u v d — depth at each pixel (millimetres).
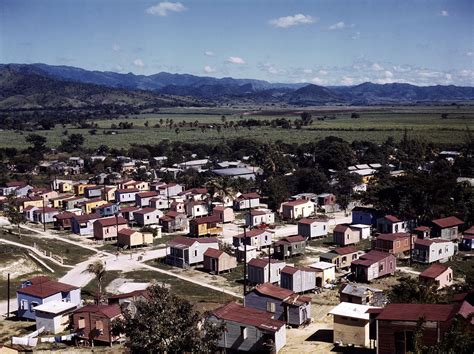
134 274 87438
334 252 89188
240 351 53375
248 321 53219
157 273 88062
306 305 62188
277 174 171875
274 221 127312
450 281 76312
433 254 91000
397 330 43344
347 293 61875
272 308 62438
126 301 60344
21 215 122438
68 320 62062
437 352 37312
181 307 44250
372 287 77562
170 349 41938
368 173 173000
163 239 113375
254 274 80375
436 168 170875
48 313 61188
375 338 49594
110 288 79500
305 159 195875
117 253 100875
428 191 118188
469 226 114688
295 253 96625
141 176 179125
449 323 41750
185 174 177750
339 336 53312
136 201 144500
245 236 92938
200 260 93750
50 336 58812
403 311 44969
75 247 106250
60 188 164500
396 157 198375
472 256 95500
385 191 123562
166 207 140625
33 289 67875
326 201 140500
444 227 107312
